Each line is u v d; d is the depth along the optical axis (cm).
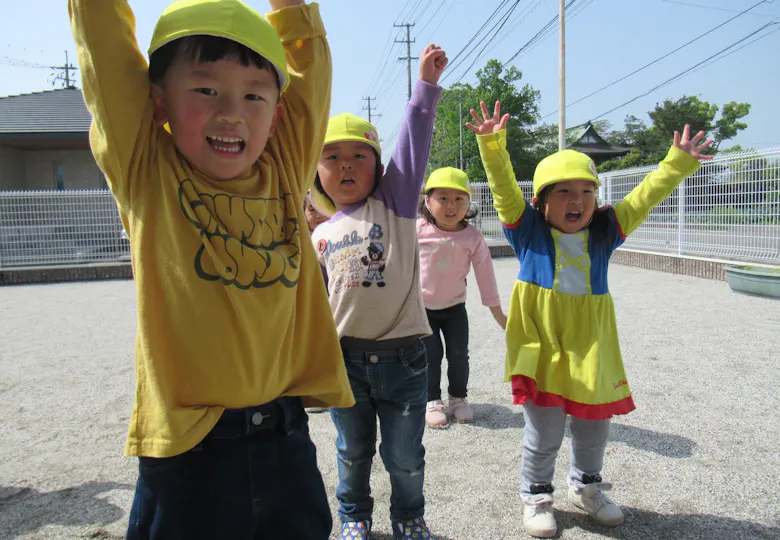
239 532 128
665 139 4850
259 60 126
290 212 143
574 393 213
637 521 221
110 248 1298
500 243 1480
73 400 388
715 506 230
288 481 137
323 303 149
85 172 1708
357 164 211
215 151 125
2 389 415
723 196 873
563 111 1822
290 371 141
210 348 125
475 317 650
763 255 795
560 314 223
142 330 124
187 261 124
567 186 226
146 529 126
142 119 129
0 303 885
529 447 222
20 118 1667
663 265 982
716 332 524
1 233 1227
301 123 157
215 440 128
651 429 308
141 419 125
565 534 213
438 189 335
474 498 243
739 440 292
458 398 345
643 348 473
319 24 162
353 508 209
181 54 122
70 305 847
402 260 206
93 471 277
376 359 200
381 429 206
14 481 267
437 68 205
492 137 228
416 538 199
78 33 124
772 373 399
